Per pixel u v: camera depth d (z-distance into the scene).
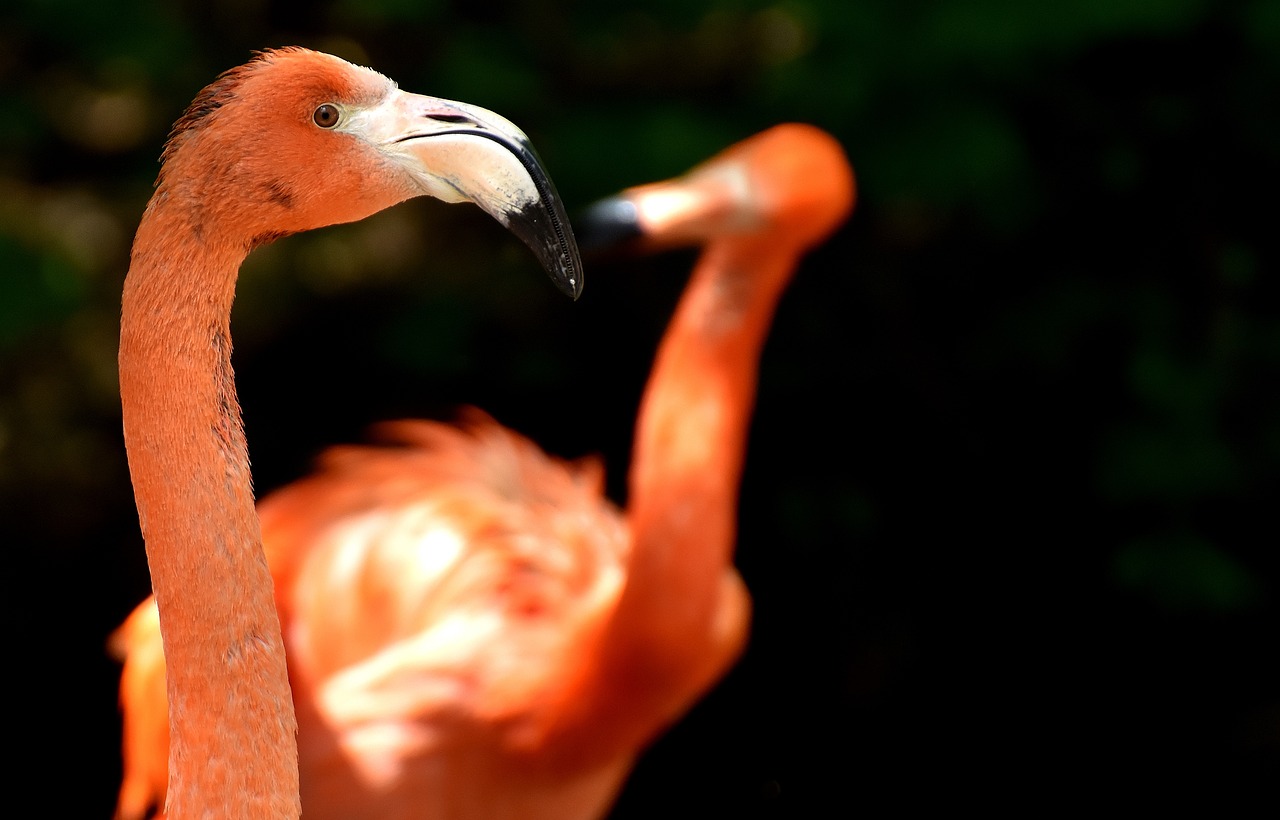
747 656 10.98
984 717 10.84
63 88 10.52
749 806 10.70
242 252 3.33
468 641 6.35
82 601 10.58
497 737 6.14
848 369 10.97
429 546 6.86
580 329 11.05
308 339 11.26
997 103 9.34
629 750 6.27
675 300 11.10
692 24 9.57
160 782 6.40
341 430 11.04
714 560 5.91
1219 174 10.32
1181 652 10.70
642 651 5.90
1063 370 10.70
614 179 9.11
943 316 10.90
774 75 9.43
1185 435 9.72
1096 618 10.80
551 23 9.75
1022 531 10.92
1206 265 10.23
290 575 6.92
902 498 11.01
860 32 8.66
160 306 3.17
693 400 6.00
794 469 11.04
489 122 3.51
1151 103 10.03
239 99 3.27
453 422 10.95
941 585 10.99
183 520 3.20
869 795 10.71
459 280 10.88
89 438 10.98
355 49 10.66
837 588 10.98
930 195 9.10
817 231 6.20
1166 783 10.40
